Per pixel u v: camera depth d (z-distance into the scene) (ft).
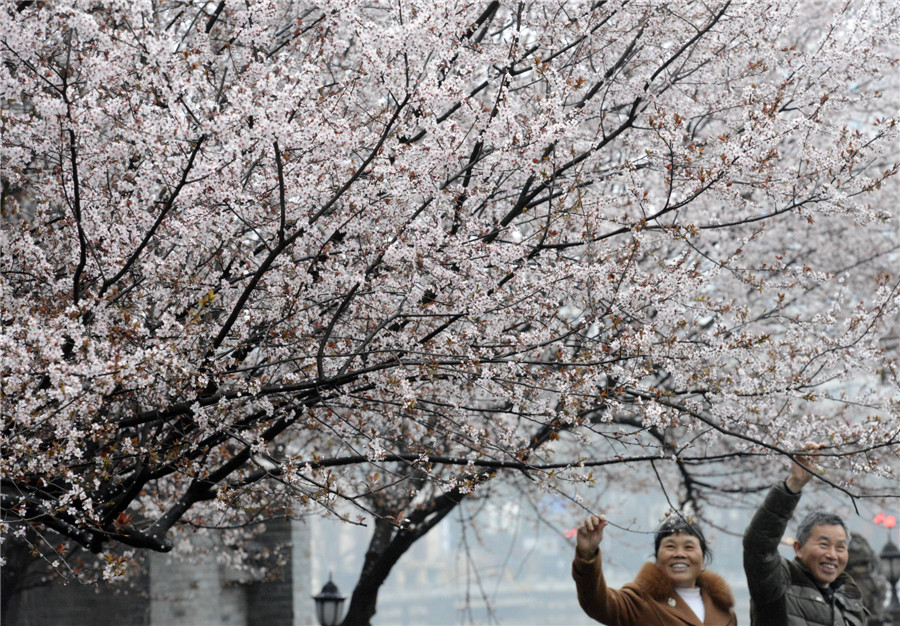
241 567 75.36
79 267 27.73
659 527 28.48
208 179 27.30
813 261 56.08
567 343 33.99
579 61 37.17
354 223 31.14
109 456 29.37
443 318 32.53
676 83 39.70
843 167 33.81
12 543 56.59
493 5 35.29
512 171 32.27
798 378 35.19
